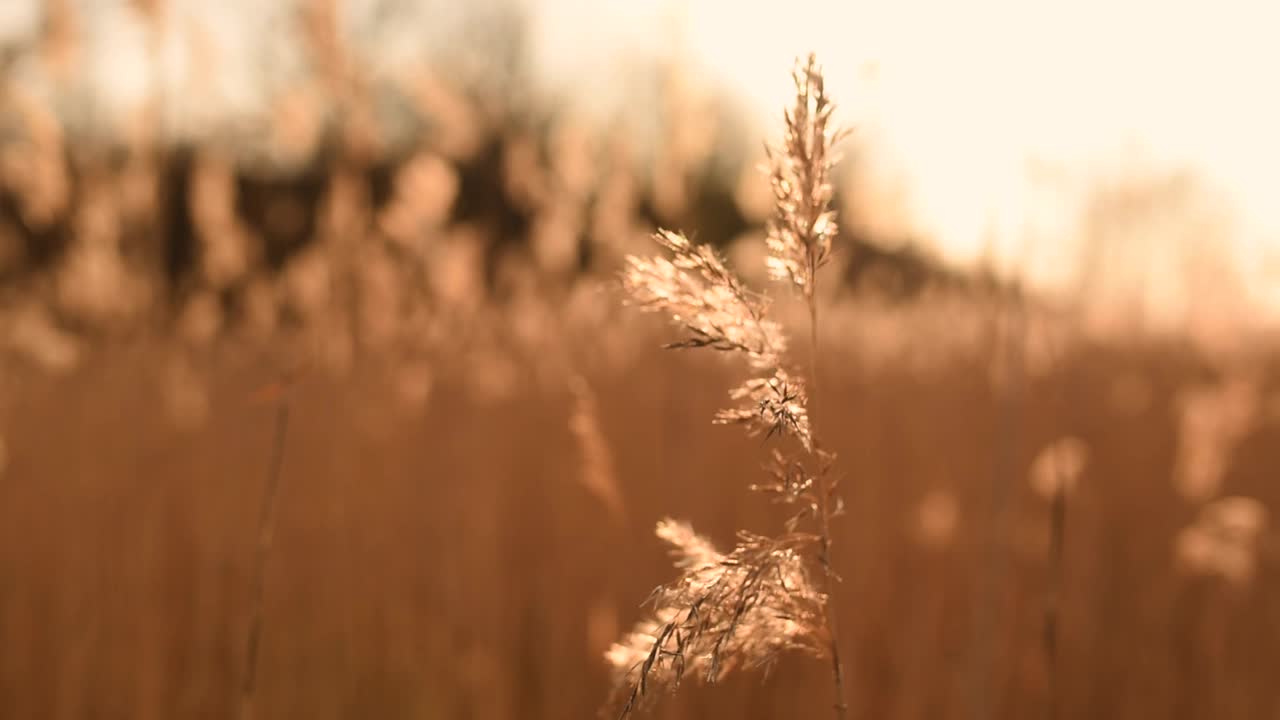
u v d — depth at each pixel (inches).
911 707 86.4
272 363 119.7
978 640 74.5
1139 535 115.3
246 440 118.4
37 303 125.3
